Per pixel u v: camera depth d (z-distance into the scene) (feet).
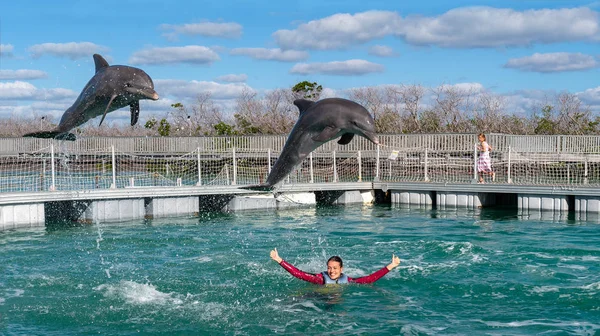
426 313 35.68
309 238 58.65
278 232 62.23
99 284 42.32
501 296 38.73
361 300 37.91
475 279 42.39
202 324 34.42
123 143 143.54
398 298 38.37
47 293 40.37
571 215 71.46
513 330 32.91
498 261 47.44
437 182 82.28
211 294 39.78
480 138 80.33
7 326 34.40
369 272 45.11
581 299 37.91
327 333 32.71
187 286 41.65
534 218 69.87
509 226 64.13
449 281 41.93
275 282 42.42
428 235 59.26
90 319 35.45
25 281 43.14
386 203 87.45
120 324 34.65
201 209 81.05
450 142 111.55
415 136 114.73
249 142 131.13
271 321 34.65
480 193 79.71
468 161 99.55
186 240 57.88
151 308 37.24
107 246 55.11
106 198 70.44
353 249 53.21
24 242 57.00
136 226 66.44
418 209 80.12
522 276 43.09
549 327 33.35
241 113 185.37
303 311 36.19
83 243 56.49
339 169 100.73
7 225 65.21
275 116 178.29
